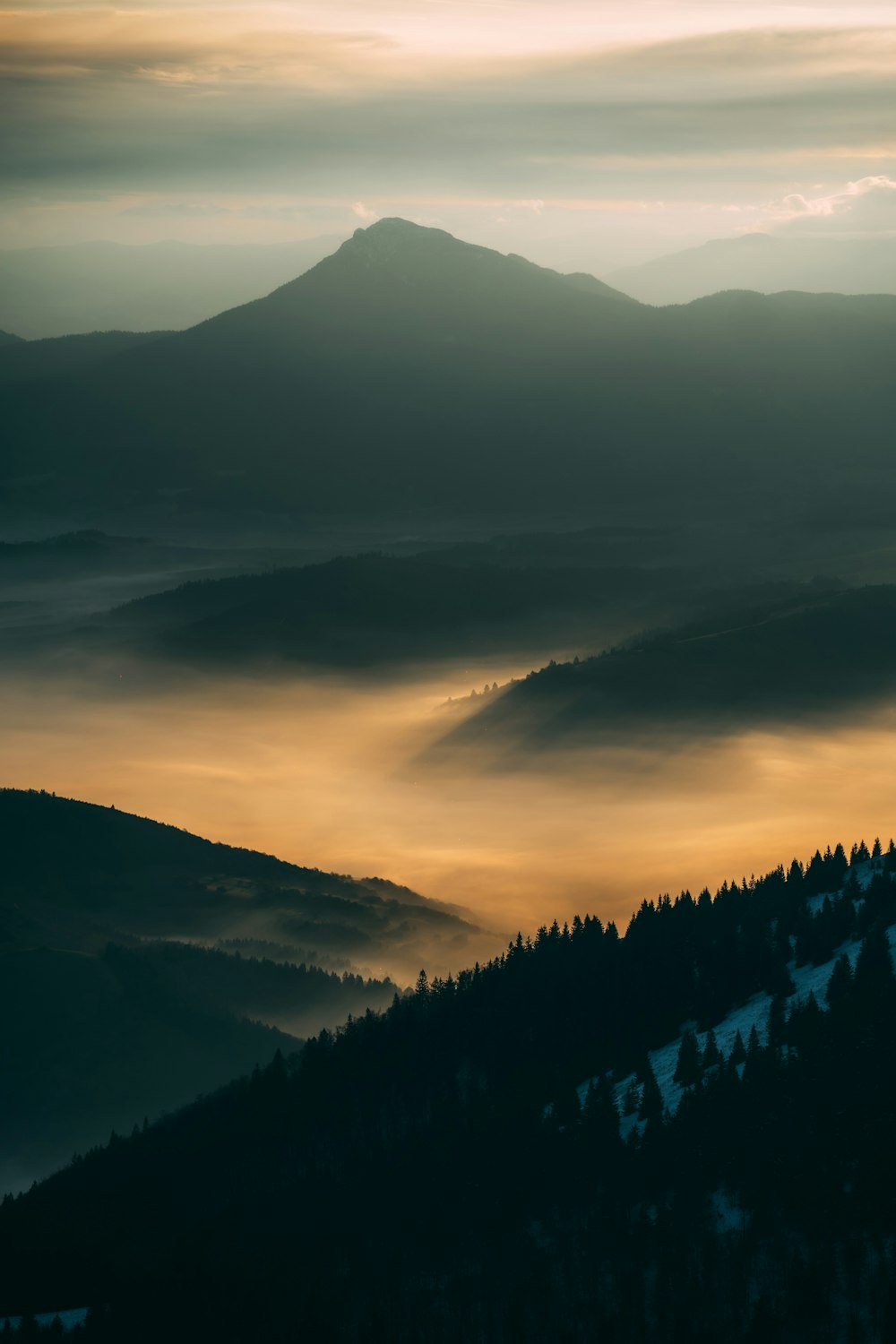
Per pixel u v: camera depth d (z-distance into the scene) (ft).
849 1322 595.88
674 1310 620.90
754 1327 600.39
